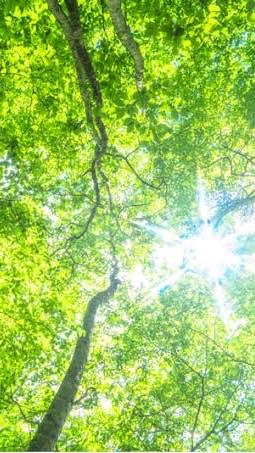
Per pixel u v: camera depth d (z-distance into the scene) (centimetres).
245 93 1492
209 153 1594
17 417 1334
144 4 779
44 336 1091
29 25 1017
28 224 1084
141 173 1691
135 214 1662
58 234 1513
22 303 1024
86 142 1443
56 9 734
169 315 1705
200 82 1487
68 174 1584
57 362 1326
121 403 1481
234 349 1627
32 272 1074
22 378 1378
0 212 1044
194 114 1501
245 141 1576
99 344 1636
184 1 1121
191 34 779
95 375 1575
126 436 1402
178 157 1541
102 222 1521
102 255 1706
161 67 1310
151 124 927
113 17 672
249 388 1552
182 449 1395
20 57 1149
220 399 1498
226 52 1431
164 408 1423
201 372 1579
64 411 1018
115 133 1425
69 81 1240
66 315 1105
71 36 780
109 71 908
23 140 1361
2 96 1067
